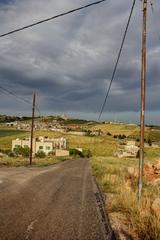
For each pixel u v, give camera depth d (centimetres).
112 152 16900
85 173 3369
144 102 1382
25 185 1783
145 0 1391
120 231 859
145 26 1395
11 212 1020
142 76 1384
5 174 2497
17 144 12838
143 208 1035
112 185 1930
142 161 1366
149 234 777
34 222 909
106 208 1174
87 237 792
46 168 4109
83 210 1136
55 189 1708
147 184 1984
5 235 760
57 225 893
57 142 14812
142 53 1390
